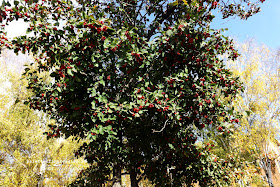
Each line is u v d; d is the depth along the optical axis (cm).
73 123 380
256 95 1206
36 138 980
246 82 1252
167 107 301
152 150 448
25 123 1006
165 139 404
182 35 307
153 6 485
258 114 1192
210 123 358
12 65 1079
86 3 453
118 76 418
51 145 1017
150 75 351
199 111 354
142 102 295
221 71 373
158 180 483
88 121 312
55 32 297
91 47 285
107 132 315
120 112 298
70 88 281
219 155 1098
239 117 368
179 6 460
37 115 1040
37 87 392
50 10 396
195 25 325
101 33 278
